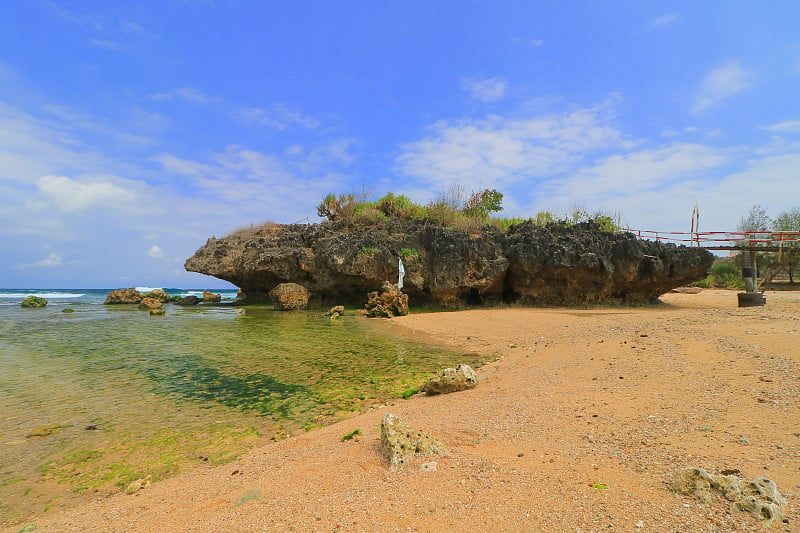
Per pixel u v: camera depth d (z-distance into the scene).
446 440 5.64
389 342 16.80
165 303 41.81
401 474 4.65
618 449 4.80
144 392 9.96
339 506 4.04
